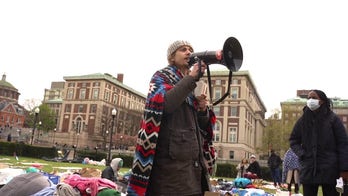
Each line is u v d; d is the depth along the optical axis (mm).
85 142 70312
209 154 2703
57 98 118875
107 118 76250
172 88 2314
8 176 5738
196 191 2342
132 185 2248
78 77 81312
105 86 80188
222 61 2443
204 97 2572
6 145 29844
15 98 110625
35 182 4035
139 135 2295
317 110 4453
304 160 4527
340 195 5387
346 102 92125
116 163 8695
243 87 61969
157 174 2318
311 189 4520
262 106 99250
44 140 70875
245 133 62938
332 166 4273
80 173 8758
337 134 4367
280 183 16438
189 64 2594
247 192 8492
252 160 17422
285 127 65812
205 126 2695
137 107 95312
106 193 3736
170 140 2344
